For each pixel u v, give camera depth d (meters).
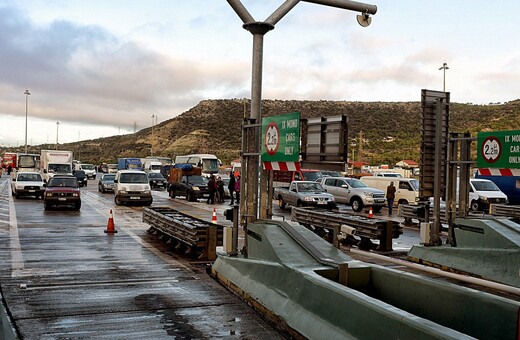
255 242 7.79
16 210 21.06
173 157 112.06
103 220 18.02
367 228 12.38
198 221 11.77
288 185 27.77
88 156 152.75
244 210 8.39
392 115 110.75
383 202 24.77
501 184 28.19
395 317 4.25
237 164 49.22
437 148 10.33
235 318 6.48
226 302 7.21
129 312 6.67
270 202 8.43
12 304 6.94
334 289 5.25
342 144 6.93
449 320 5.12
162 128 155.75
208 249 10.56
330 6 8.89
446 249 10.11
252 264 7.38
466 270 9.48
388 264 10.73
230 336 5.80
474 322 4.86
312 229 15.10
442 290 5.24
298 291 5.95
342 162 6.94
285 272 6.38
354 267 6.21
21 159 44.22
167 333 5.87
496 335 4.62
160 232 13.84
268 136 7.73
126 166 57.78
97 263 9.99
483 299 4.79
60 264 9.80
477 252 9.40
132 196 24.67
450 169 10.62
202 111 154.00
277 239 7.22
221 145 121.56
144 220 14.90
